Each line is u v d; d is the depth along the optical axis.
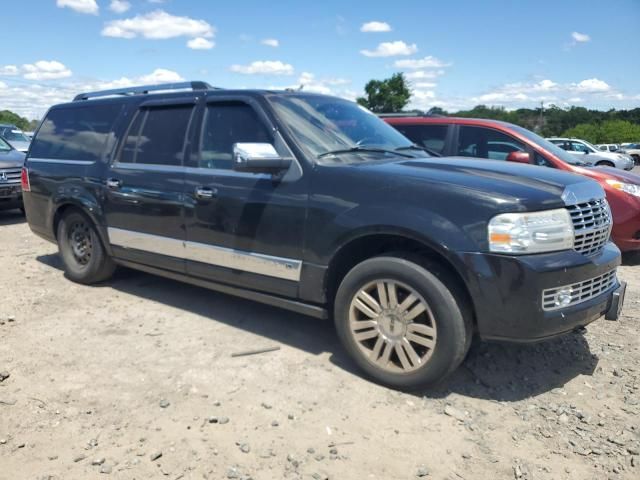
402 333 3.29
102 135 5.12
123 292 5.25
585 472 2.65
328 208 3.49
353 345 3.51
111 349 3.94
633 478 2.60
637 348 4.06
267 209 3.77
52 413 3.08
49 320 4.50
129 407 3.15
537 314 3.00
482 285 2.99
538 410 3.20
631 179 6.58
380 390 3.39
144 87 5.13
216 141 4.20
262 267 3.86
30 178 5.75
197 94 4.45
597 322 4.60
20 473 2.57
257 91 4.12
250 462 2.68
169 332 4.27
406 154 4.25
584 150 23.55
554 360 3.85
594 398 3.34
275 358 3.82
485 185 3.16
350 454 2.76
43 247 7.31
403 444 2.85
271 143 3.88
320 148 3.81
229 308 4.82
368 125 4.52
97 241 5.20
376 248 3.59
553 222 3.07
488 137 7.02
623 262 6.80
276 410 3.14
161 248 4.54
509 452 2.80
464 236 3.02
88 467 2.62
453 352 3.12
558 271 3.01
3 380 3.45
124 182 4.74
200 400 3.24
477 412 3.17
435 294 3.12
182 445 2.80
